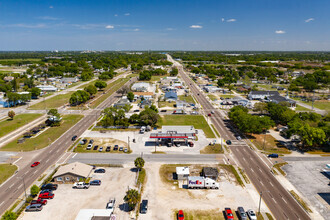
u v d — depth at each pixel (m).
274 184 67.31
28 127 112.06
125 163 78.75
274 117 122.62
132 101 163.62
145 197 61.12
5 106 148.75
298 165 78.12
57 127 111.94
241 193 63.12
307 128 86.75
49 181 68.06
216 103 163.38
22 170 73.62
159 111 141.38
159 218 53.78
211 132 107.69
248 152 87.69
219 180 69.12
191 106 154.38
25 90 191.38
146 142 95.75
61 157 82.25
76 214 54.75
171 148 90.50
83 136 101.06
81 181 67.12
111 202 57.44
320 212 55.97
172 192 63.50
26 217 53.41
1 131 106.25
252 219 52.50
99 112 137.38
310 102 168.25
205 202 59.44
